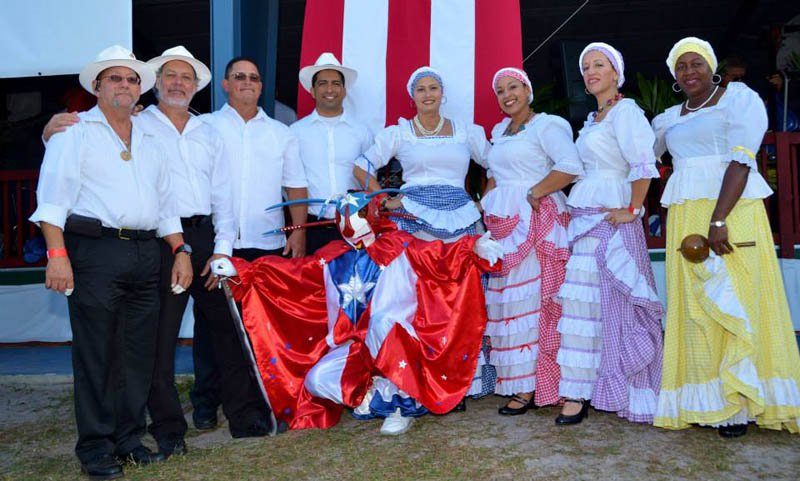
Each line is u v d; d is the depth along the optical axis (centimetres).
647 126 411
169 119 408
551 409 453
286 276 427
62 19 480
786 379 385
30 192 779
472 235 452
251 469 364
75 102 756
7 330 737
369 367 418
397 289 427
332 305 433
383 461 368
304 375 435
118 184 360
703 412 390
